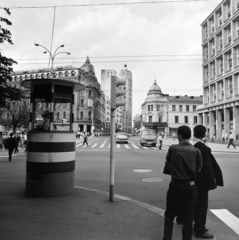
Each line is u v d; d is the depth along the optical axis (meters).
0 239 3.45
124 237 3.61
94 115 79.44
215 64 48.56
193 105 75.62
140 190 7.14
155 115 75.50
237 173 10.04
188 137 3.64
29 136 5.98
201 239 3.82
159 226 4.07
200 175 3.94
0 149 23.08
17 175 9.41
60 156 5.91
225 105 44.62
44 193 5.75
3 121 40.03
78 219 4.28
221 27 45.97
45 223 4.07
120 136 34.34
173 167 3.49
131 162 13.34
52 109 5.96
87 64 80.31
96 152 19.73
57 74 77.19
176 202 3.45
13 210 4.73
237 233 4.13
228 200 6.17
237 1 41.50
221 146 28.22
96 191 6.38
